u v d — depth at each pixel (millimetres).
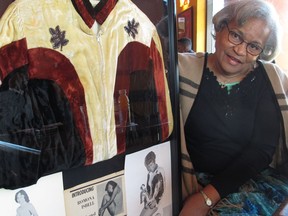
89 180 490
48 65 420
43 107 420
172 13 598
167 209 647
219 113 755
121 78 519
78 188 476
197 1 1909
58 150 439
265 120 770
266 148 780
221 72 757
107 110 499
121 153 532
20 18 389
